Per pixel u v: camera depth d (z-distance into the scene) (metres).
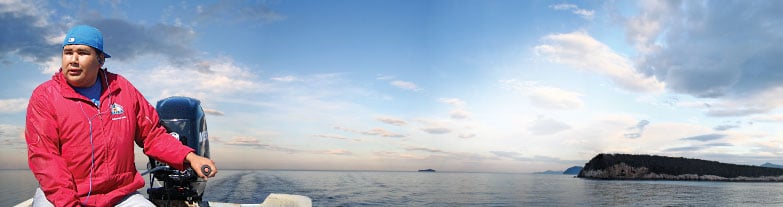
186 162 2.04
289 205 3.06
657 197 17.08
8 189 11.37
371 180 31.92
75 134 1.82
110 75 2.00
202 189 3.07
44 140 1.78
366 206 11.79
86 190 1.84
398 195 16.45
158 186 3.06
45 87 1.83
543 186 26.08
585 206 13.78
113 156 1.90
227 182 16.39
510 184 29.75
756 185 23.92
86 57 1.79
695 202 15.31
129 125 1.96
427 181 33.59
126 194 1.98
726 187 22.75
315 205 11.80
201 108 3.40
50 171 1.73
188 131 3.18
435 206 12.65
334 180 28.27
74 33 1.79
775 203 15.01
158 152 2.06
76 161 1.83
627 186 23.67
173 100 3.25
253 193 11.67
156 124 2.13
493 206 13.18
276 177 25.97
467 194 18.30
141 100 2.09
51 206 1.80
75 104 1.83
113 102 1.94
